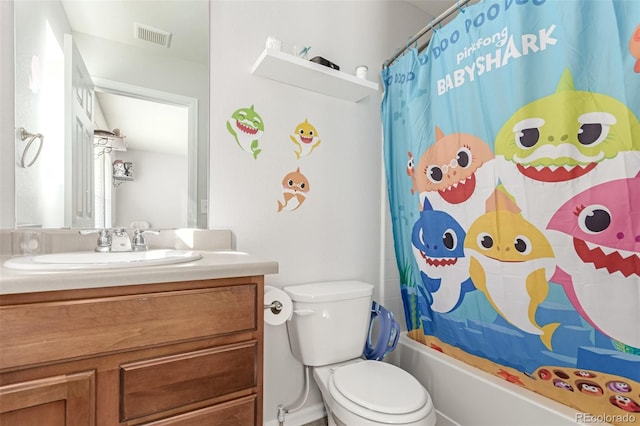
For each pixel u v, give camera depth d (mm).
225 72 1399
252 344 914
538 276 1099
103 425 711
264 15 1494
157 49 1300
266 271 926
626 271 909
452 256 1404
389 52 1922
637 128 874
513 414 1176
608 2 923
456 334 1427
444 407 1454
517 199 1138
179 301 797
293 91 1569
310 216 1624
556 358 1078
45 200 1113
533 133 1079
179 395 799
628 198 894
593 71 950
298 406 1485
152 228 1282
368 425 1013
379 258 1880
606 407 988
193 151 1346
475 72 1265
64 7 1161
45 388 650
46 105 1120
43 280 644
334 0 1715
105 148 1220
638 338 900
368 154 1843
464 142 1319
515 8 1111
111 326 715
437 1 2002
